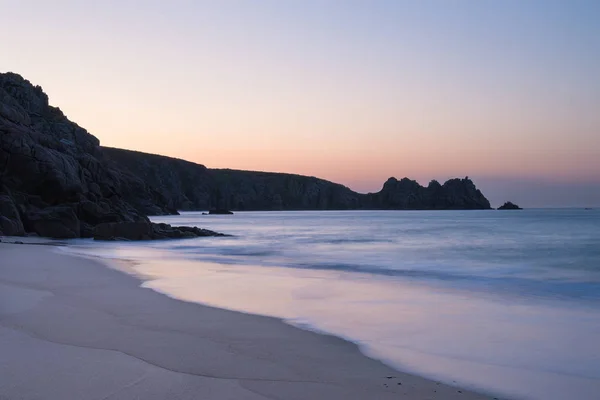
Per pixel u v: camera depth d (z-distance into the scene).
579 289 16.95
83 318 10.22
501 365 7.92
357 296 14.48
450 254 31.88
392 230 70.19
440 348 8.85
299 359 7.83
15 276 16.58
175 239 48.59
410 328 10.34
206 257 29.08
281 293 14.72
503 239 47.66
